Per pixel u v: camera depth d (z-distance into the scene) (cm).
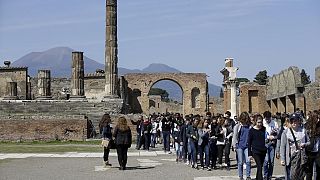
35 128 5184
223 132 2828
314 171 1898
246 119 2270
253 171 2694
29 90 9594
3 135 5169
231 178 2372
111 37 6581
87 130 5266
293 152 1964
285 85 7206
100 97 9600
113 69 6594
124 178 2383
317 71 6981
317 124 1902
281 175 2498
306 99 6925
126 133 2741
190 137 2823
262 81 15662
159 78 10569
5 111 6425
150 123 4331
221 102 11556
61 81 10069
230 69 7031
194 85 10594
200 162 2847
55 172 2645
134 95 10575
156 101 12569
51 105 6500
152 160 3356
